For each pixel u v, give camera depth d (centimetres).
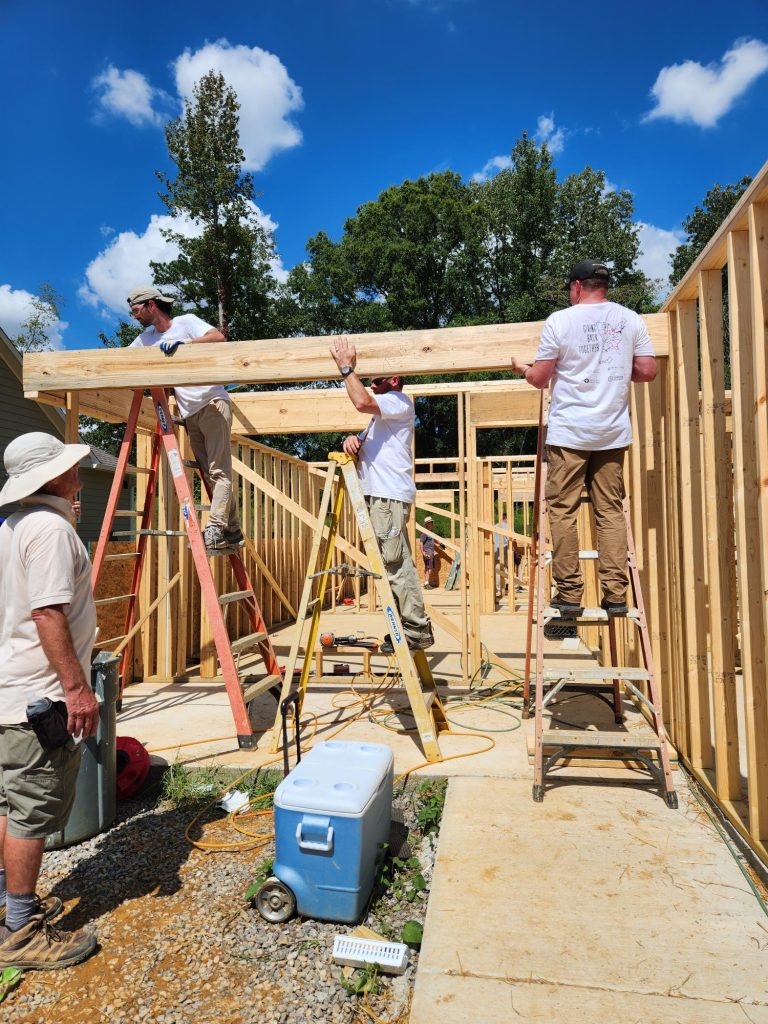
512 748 366
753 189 231
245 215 2958
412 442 409
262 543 873
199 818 316
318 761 260
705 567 324
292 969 208
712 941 199
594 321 321
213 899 249
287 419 620
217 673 598
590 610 322
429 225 3136
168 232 2941
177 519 589
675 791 297
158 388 409
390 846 261
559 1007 174
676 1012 171
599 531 332
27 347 2916
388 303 3136
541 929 206
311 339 376
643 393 429
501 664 558
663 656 399
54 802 219
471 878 235
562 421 326
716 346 301
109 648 548
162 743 395
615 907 217
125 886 261
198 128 2766
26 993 204
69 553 219
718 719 288
